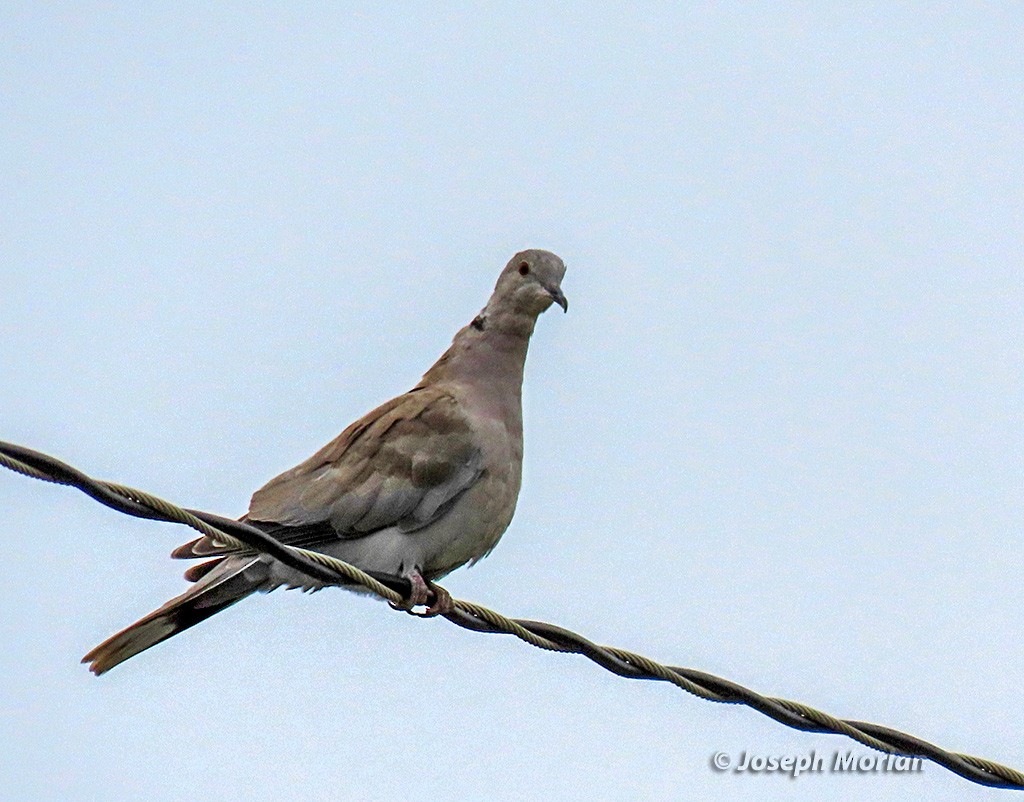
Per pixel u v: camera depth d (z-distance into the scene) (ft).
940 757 35.55
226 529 29.53
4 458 25.95
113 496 27.48
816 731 35.01
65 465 26.55
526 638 35.32
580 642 34.68
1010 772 36.01
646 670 34.32
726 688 34.55
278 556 30.73
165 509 28.40
